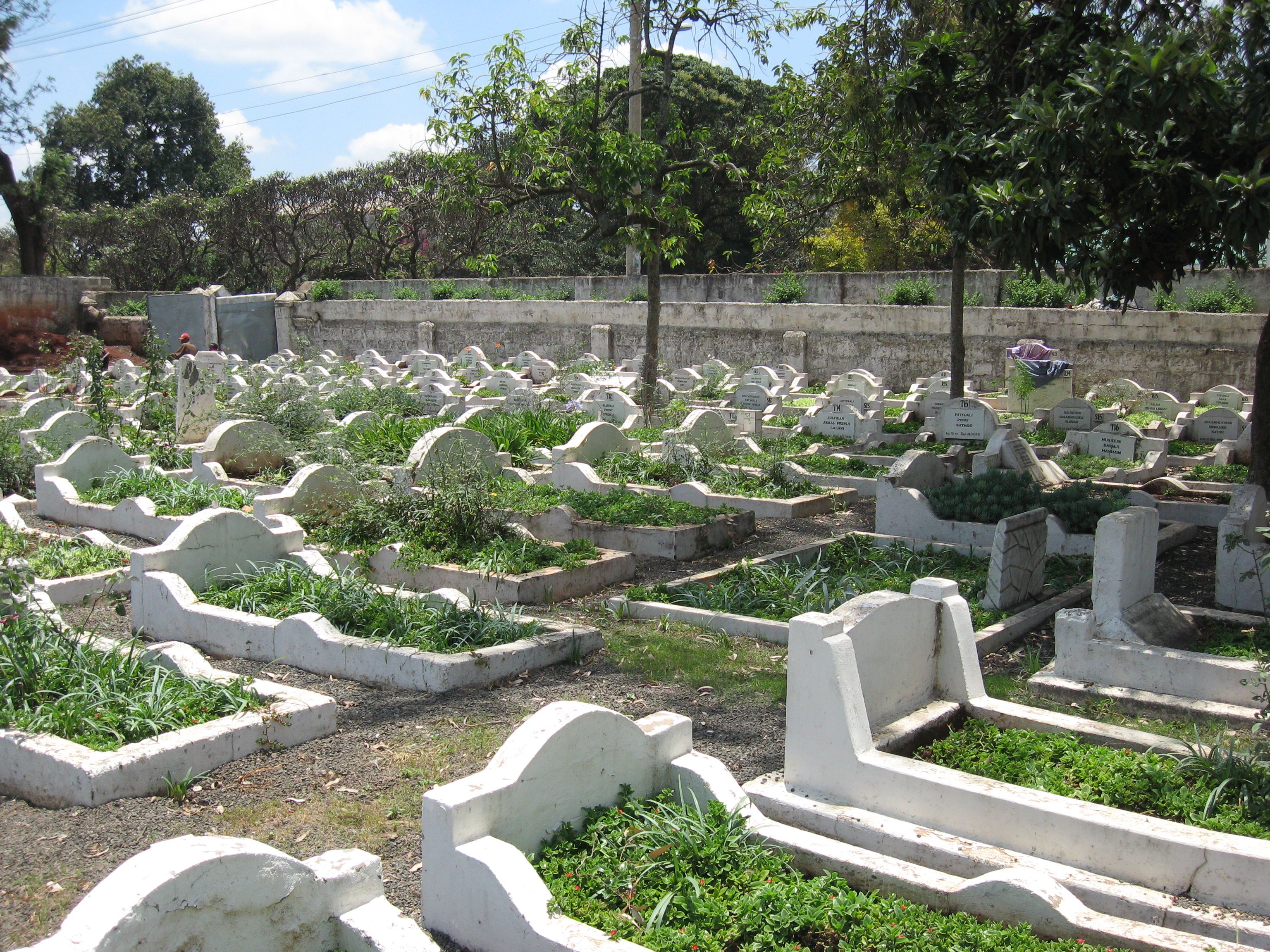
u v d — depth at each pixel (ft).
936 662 18.95
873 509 41.19
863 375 75.36
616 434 46.62
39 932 12.94
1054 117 25.93
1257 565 23.49
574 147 50.65
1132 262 30.17
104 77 158.20
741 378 80.69
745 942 12.61
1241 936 12.53
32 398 70.59
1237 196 24.44
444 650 22.88
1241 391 67.77
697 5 53.47
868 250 102.53
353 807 16.58
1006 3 33.55
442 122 49.98
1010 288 80.74
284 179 129.18
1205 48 33.73
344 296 119.03
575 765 14.17
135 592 25.88
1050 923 12.51
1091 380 73.77
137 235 139.95
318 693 21.85
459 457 37.19
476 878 12.39
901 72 36.17
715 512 36.42
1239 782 15.57
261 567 27.94
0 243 153.48
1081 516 33.35
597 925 12.50
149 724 17.72
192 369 50.42
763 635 25.59
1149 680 21.04
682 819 14.28
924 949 12.15
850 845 15.12
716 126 112.16
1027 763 16.69
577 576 29.32
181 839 10.76
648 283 58.03
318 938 11.48
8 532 29.55
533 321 100.01
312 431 47.57
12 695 18.71
